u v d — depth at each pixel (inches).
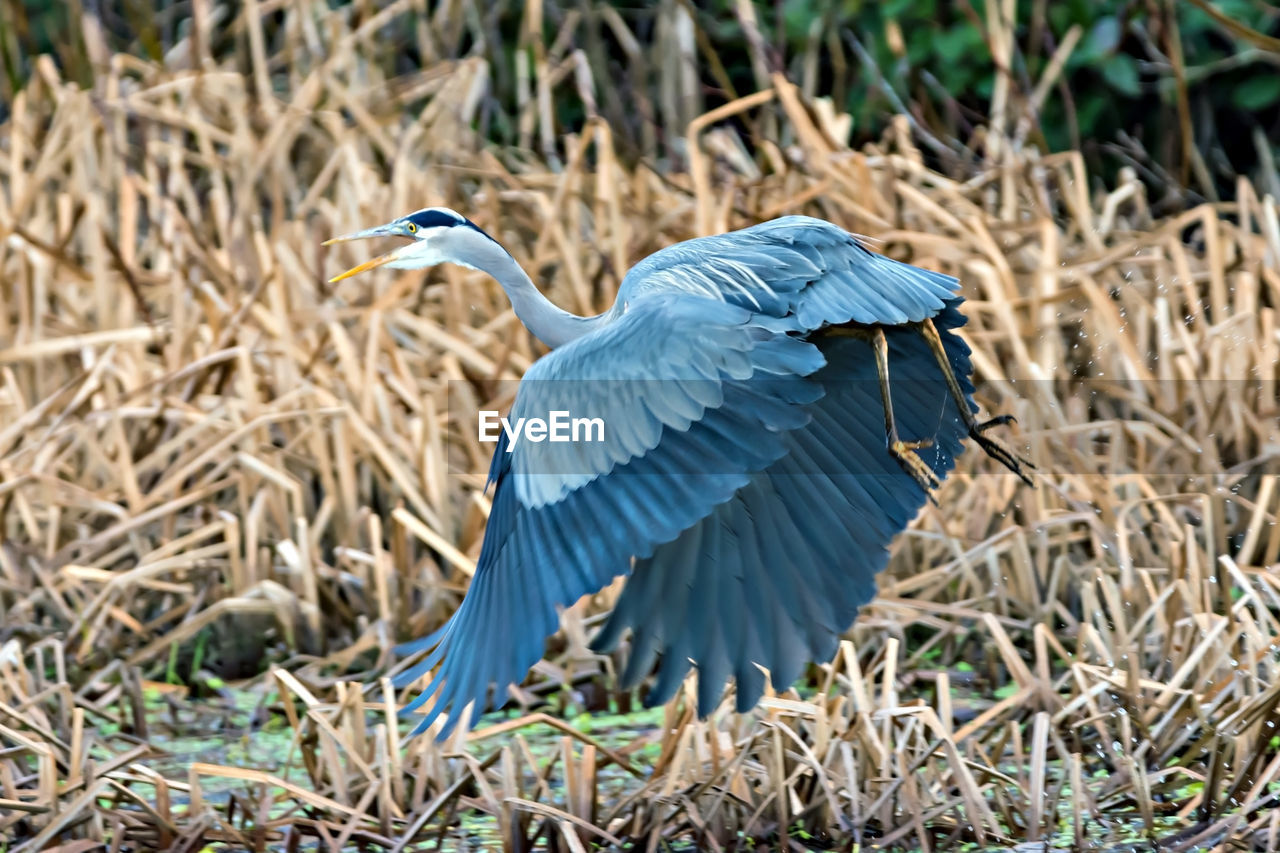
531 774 350.3
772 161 569.6
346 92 638.5
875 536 292.0
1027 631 414.3
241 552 455.5
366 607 434.0
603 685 397.1
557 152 742.5
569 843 291.1
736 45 743.7
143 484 468.4
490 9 758.5
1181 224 530.6
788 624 283.0
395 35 754.2
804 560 286.2
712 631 280.4
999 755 330.0
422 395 491.8
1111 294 520.7
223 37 738.2
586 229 577.3
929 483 287.6
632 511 253.9
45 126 681.0
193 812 312.8
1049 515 436.5
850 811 304.3
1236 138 759.1
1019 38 715.4
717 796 302.2
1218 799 307.1
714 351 258.2
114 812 306.5
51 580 426.9
